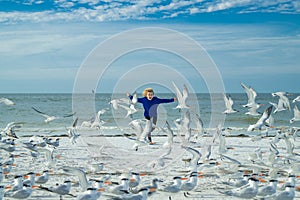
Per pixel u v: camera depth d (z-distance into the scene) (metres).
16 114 48.53
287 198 10.03
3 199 10.77
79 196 9.96
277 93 23.61
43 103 69.88
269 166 14.23
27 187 10.50
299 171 13.16
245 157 18.22
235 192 10.36
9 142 18.61
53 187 10.64
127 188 11.00
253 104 22.72
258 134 27.95
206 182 13.16
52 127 34.31
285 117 43.94
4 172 13.56
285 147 21.70
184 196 11.54
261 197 10.28
